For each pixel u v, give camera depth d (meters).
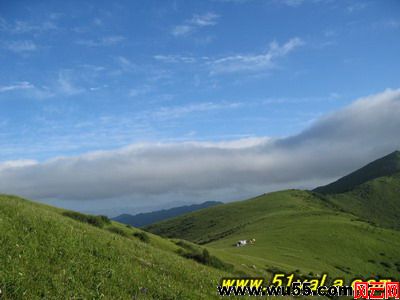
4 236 14.85
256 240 140.38
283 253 114.44
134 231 51.41
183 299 15.22
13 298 10.85
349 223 166.50
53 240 16.33
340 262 122.44
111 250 18.38
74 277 13.42
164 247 48.47
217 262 44.41
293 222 175.88
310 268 98.50
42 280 12.38
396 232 167.12
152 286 15.33
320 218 182.62
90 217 46.66
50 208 46.34
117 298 13.10
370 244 143.25
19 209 19.98
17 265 12.67
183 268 20.75
